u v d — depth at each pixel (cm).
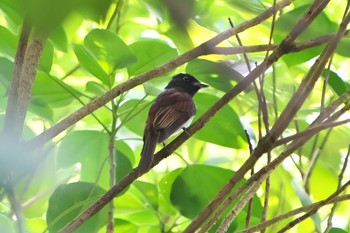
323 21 746
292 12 667
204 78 709
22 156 236
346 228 988
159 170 1179
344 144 943
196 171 752
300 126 892
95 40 679
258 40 889
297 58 743
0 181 473
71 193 694
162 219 872
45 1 110
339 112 560
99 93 750
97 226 679
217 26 822
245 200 525
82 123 1031
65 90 736
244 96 959
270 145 521
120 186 547
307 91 519
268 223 535
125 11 923
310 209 570
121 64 713
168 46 752
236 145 761
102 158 802
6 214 653
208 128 761
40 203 841
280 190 964
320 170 975
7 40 694
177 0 119
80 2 112
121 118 813
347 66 1078
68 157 801
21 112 482
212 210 516
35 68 489
